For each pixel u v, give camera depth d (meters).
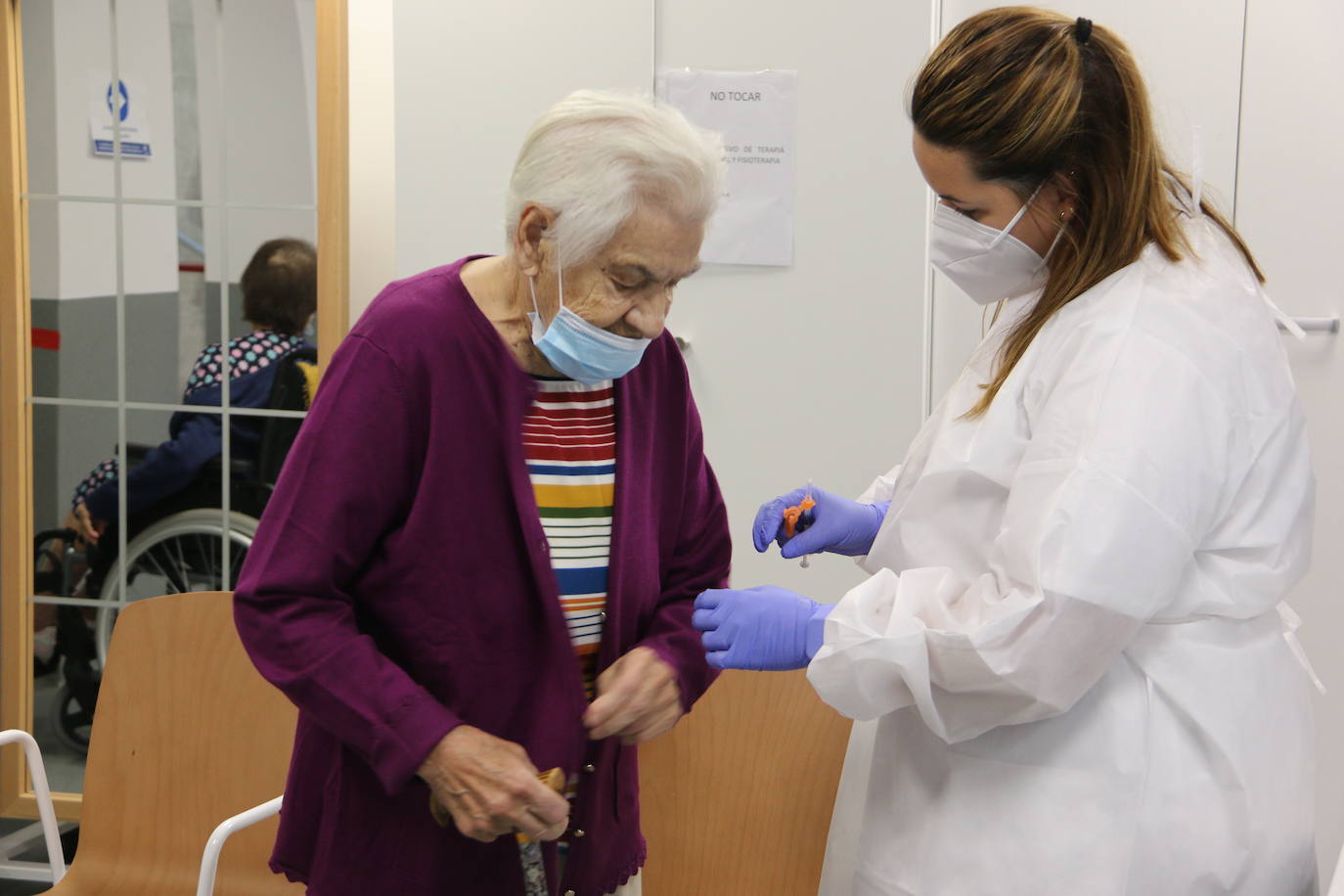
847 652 1.13
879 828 1.29
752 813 1.66
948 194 1.20
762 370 2.46
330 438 1.11
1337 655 2.46
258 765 1.77
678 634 1.28
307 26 2.85
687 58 2.40
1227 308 1.13
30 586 3.07
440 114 2.45
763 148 2.41
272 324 2.96
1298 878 1.20
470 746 1.10
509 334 1.19
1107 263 1.15
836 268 2.42
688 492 1.39
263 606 1.12
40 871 2.76
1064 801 1.15
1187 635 1.16
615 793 1.30
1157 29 2.40
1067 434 1.08
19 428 3.02
